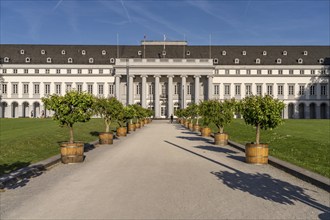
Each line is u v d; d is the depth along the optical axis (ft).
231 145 90.43
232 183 42.52
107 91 382.01
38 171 50.31
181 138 115.55
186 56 384.47
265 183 42.63
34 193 37.14
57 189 39.04
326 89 381.60
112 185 41.09
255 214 29.84
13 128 136.05
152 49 390.63
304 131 117.91
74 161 58.65
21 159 60.18
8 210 30.89
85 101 63.46
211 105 95.55
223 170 52.26
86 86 382.22
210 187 40.16
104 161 61.36
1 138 90.33
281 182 43.27
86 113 63.77
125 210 30.78
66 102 62.64
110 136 93.66
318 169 48.65
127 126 146.51
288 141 86.22
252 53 391.86
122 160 62.59
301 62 382.42
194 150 79.46
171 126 212.23
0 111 378.32
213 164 58.29
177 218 28.58
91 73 382.42
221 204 32.89
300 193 37.40
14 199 34.65
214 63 382.83
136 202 33.45
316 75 381.81
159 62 361.71
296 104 382.22
